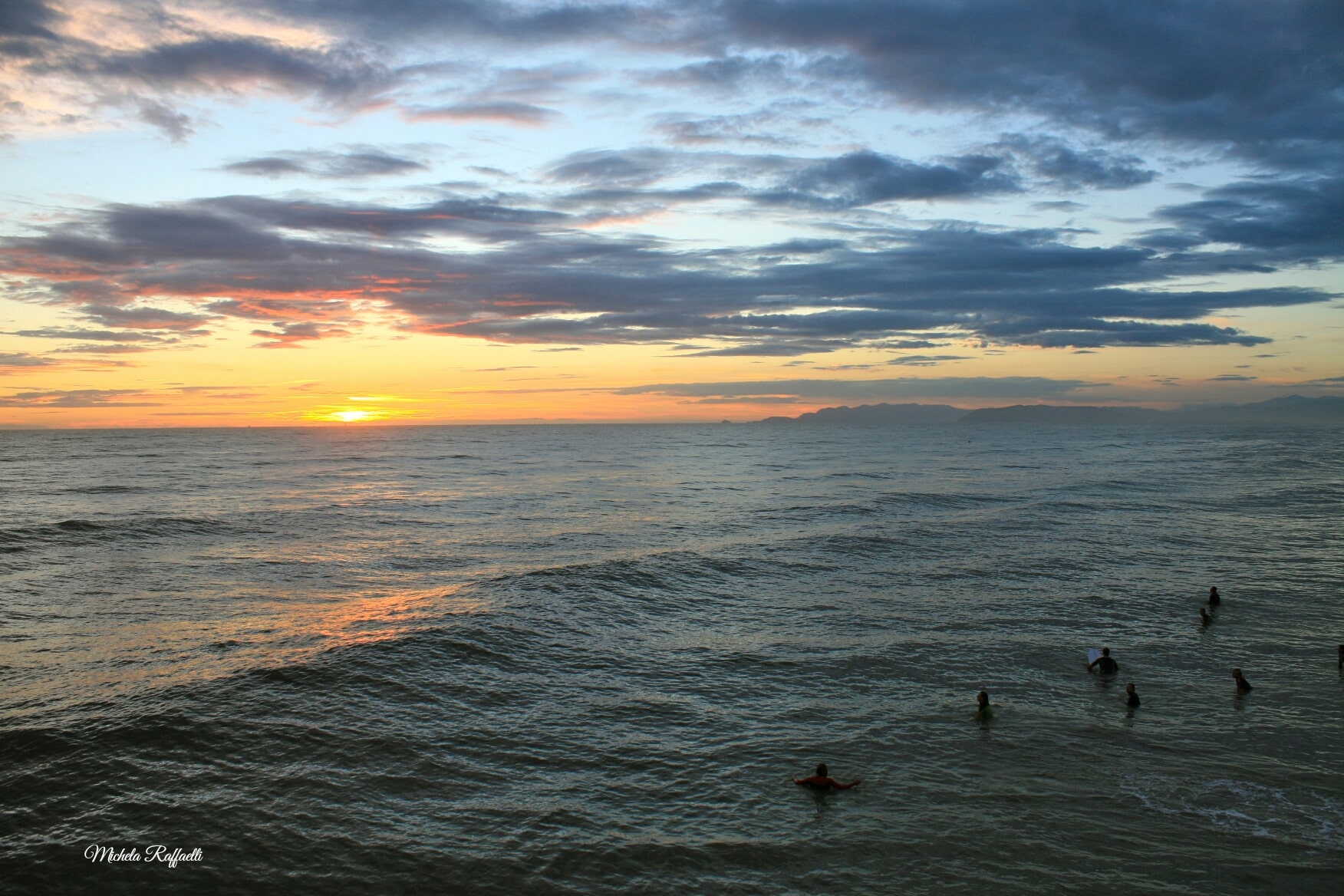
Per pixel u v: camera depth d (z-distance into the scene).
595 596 25.77
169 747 14.04
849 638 21.94
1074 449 142.75
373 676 17.72
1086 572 30.50
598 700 17.22
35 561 32.16
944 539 37.25
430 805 12.62
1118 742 15.27
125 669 18.23
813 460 111.69
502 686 17.80
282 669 17.69
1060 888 10.65
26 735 14.22
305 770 13.53
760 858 11.31
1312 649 21.08
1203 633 22.52
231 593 26.67
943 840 11.80
